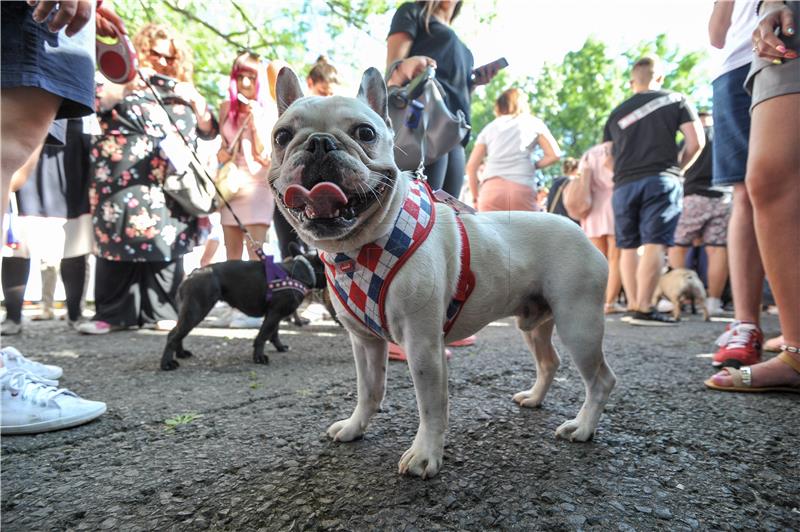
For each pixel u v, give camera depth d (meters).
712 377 1.62
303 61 6.02
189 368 2.01
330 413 1.40
